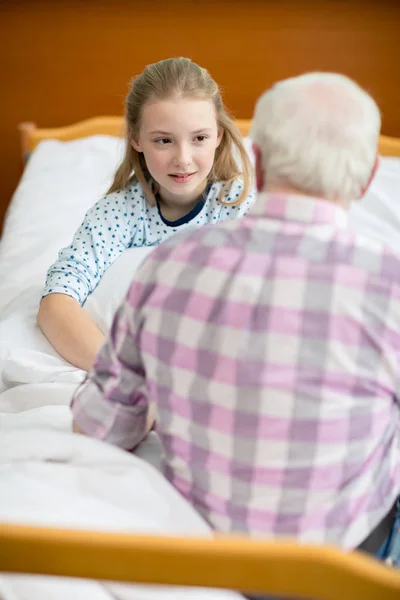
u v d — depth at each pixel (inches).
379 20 105.4
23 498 39.0
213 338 35.7
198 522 39.0
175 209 67.1
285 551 31.4
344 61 107.7
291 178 36.5
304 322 34.9
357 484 37.6
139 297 37.8
